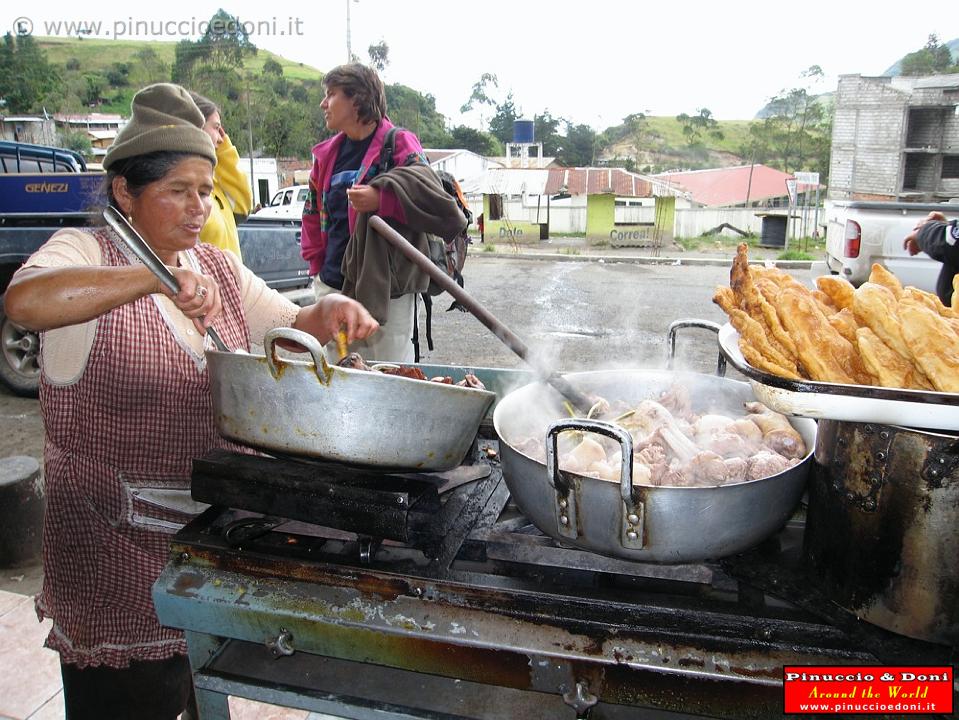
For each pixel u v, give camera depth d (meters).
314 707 1.18
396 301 2.89
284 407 1.09
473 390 1.13
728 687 0.96
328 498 1.14
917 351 0.95
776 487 1.04
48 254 1.29
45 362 1.38
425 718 1.13
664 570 1.09
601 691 1.01
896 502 0.90
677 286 10.93
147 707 1.49
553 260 15.90
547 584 1.10
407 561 1.17
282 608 1.14
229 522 1.32
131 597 1.44
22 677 2.10
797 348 1.01
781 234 18.45
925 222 3.34
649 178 21.52
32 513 2.85
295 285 5.63
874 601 0.94
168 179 1.34
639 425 1.35
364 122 2.84
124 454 1.42
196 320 1.27
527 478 1.12
